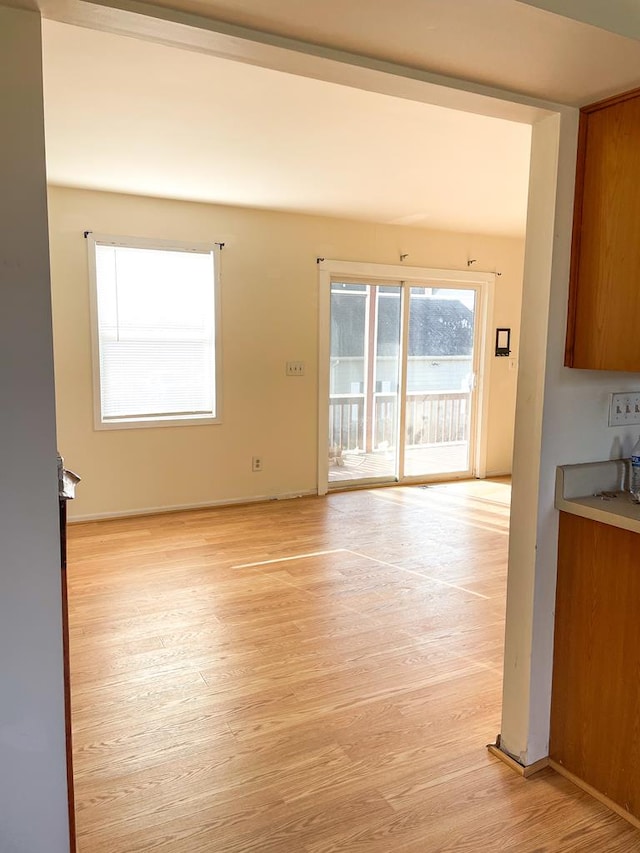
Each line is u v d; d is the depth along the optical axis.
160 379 4.80
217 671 2.55
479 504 5.27
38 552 1.25
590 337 1.83
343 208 4.82
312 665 2.60
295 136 3.08
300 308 5.20
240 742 2.10
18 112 1.14
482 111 1.74
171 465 4.86
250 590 3.38
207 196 4.46
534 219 1.86
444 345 6.07
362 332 5.64
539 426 1.88
